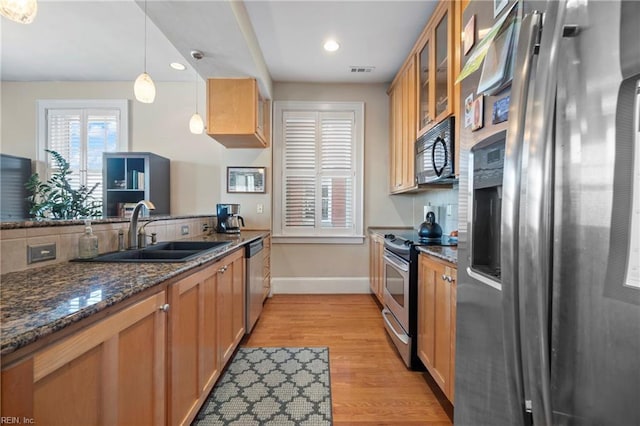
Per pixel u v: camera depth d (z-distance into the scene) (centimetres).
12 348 59
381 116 397
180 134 411
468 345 98
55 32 289
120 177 376
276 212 395
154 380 111
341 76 371
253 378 201
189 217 279
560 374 55
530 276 57
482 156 92
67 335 73
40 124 401
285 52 308
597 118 50
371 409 172
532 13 61
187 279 135
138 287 98
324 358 228
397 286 238
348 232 401
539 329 56
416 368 212
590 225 51
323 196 399
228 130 303
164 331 117
